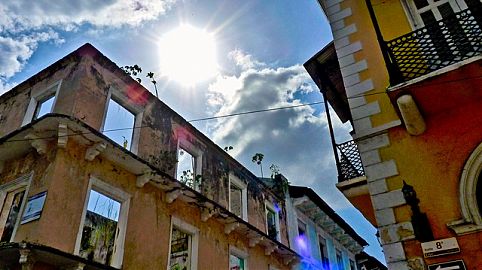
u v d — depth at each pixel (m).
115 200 10.35
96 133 9.59
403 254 5.51
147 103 12.59
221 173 15.10
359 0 8.29
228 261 13.37
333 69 9.29
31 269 7.47
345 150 7.94
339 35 8.09
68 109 9.92
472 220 5.21
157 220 11.16
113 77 11.62
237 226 13.97
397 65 6.16
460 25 5.93
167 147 12.68
